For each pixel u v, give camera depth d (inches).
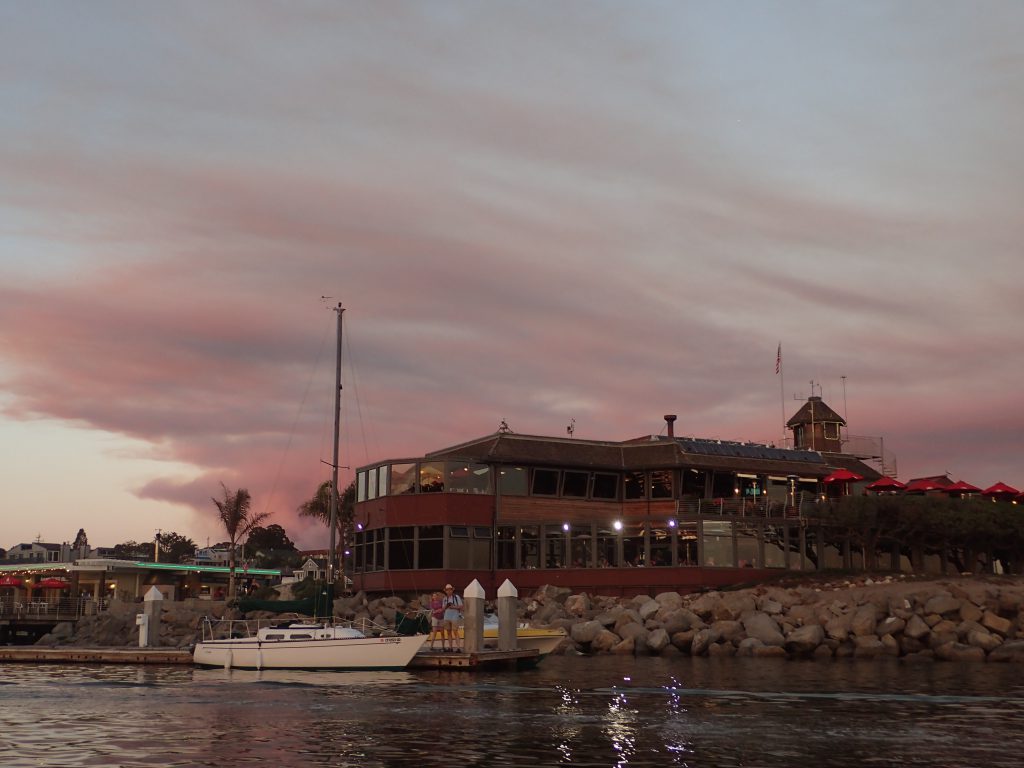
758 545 2618.1
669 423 3058.6
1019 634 2094.0
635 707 1279.5
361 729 1108.5
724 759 946.1
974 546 2731.3
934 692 1425.9
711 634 2134.6
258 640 1807.3
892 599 2202.3
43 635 2778.1
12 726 1130.7
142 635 2119.8
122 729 1109.1
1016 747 1004.6
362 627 1972.2
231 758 940.0
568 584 2630.4
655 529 2598.4
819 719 1182.3
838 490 3051.2
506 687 1497.3
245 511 3511.3
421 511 2689.5
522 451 2790.4
